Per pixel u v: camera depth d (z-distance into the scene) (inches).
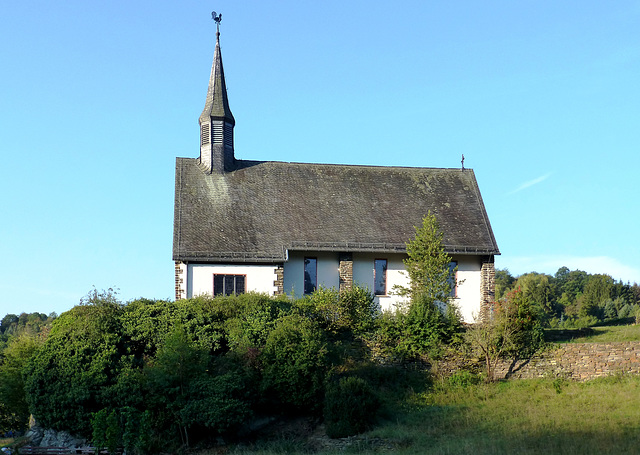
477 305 1483.8
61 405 1051.3
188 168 1590.8
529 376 1257.4
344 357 1238.3
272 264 1401.3
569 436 933.8
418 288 1371.8
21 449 1024.9
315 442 1024.9
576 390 1193.4
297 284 1439.5
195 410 1019.3
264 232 1455.5
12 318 4549.7
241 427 1067.9
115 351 1096.2
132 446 1003.9
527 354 1262.3
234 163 1630.2
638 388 1167.6
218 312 1209.4
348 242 1456.7
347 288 1422.2
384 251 1448.1
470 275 1493.6
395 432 1013.8
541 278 3917.3
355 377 1109.1
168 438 1046.4
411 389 1205.7
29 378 1077.1
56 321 1216.8
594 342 1304.1
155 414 1061.1
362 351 1270.9
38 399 1060.5
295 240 1443.2
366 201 1583.4
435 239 1400.1
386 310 1357.0
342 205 1561.3
